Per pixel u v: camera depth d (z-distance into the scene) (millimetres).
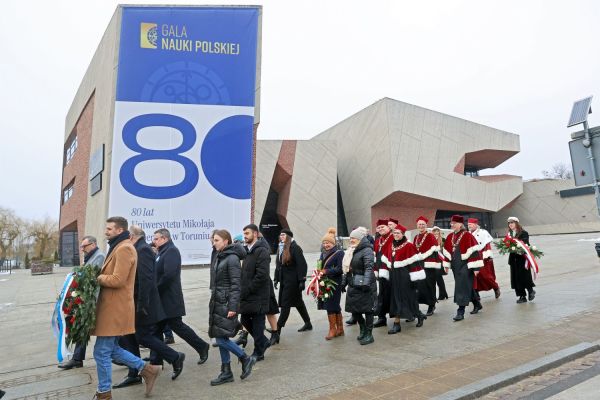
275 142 32219
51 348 6648
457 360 4852
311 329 7082
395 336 6266
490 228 46500
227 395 4121
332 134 43125
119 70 9711
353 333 6676
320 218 32625
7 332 7992
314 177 32938
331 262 6539
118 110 9617
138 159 9633
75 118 29422
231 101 10195
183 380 4707
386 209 36625
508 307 7781
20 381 5047
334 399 3857
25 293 14039
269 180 31500
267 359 5359
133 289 4262
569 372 4355
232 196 10023
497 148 41125
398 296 6508
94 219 20609
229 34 10312
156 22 9945
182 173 9820
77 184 27688
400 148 34781
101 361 3953
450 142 38000
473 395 3783
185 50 10031
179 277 5266
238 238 7328
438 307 8516
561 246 21594
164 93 9852
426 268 7664
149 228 9562
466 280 7070
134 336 4883
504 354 4945
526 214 45375
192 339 5297
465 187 38500
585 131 6062
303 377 4555
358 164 38219
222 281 4516
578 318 6426
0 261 44344
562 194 43156
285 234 6574
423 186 35500
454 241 7395
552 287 9570
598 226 38875
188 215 9789
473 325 6570
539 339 5484
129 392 4371
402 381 4242
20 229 55969
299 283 6457
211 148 10008
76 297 3859
